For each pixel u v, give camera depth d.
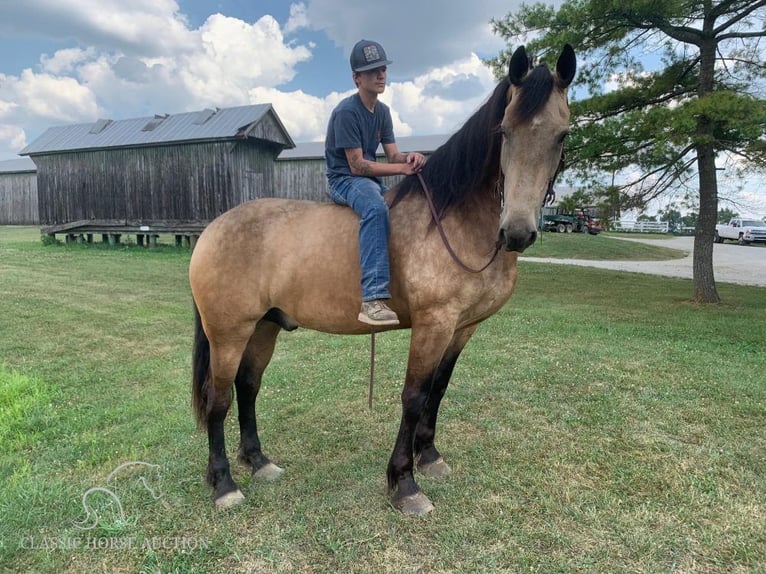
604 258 18.62
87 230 17.75
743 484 2.72
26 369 4.82
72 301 8.09
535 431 3.43
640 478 2.79
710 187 8.68
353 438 3.38
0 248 16.34
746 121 6.48
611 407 3.83
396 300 2.50
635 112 7.53
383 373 4.76
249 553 2.19
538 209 2.07
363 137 2.61
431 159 2.53
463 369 4.80
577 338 6.05
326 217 2.60
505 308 8.15
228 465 2.69
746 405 3.82
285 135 17.64
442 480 2.80
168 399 4.07
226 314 2.59
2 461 2.99
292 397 4.15
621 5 7.49
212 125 16.31
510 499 2.58
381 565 2.10
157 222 16.69
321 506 2.53
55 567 2.10
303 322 2.68
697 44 8.28
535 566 2.09
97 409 3.84
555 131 2.04
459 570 2.06
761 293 10.09
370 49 2.48
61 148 17.52
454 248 2.32
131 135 17.22
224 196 15.62
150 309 7.62
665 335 6.22
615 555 2.16
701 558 2.14
